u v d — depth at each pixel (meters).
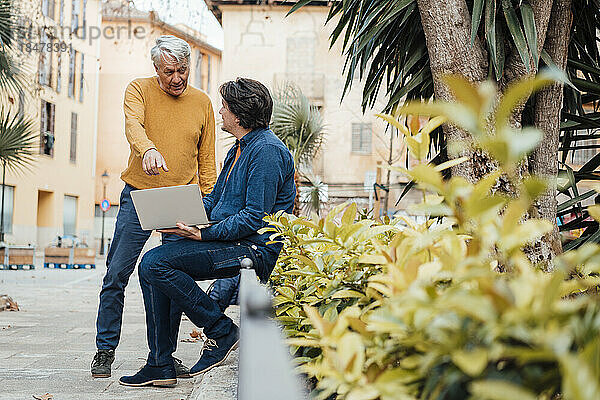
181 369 4.19
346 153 26.28
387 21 2.90
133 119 4.07
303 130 11.09
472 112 0.88
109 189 37.19
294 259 2.33
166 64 4.09
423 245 1.18
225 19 26.91
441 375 0.89
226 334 3.62
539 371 0.81
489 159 2.46
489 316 0.80
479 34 2.81
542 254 2.51
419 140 1.25
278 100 11.16
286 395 0.79
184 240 3.56
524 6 2.69
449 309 0.85
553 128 2.89
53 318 8.29
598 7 3.33
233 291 4.22
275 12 26.75
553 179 2.71
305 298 1.84
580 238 3.06
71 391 3.79
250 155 3.54
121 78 36.28
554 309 0.81
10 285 14.37
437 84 2.69
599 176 3.47
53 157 31.56
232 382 2.64
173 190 3.41
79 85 33.09
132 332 6.94
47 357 5.13
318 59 26.72
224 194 3.60
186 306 3.53
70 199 33.72
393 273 1.12
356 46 3.25
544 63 3.01
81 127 33.81
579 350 0.82
